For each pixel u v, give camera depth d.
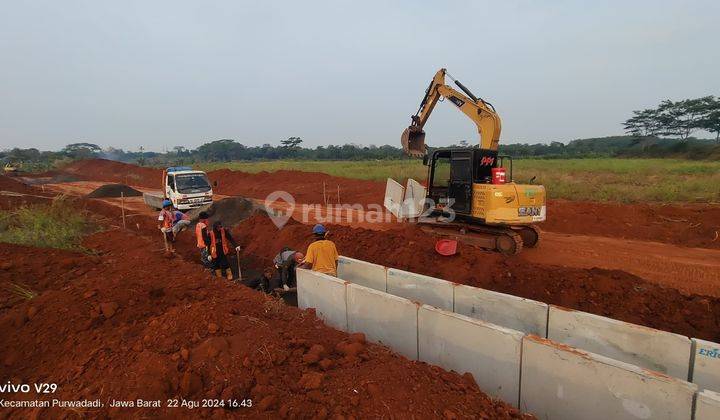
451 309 6.05
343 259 7.57
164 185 17.08
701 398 3.09
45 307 5.18
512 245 9.19
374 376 3.53
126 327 4.64
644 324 5.84
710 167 26.67
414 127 12.00
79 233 10.96
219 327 4.24
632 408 3.43
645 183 19.77
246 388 3.35
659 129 69.56
